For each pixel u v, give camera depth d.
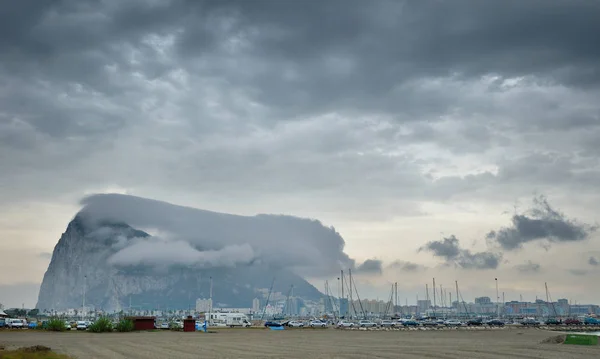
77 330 166.75
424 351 76.00
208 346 88.44
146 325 164.88
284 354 72.00
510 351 74.81
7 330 158.12
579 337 90.69
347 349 81.38
